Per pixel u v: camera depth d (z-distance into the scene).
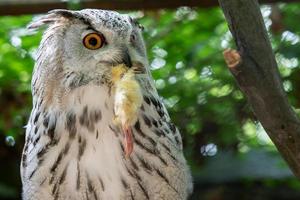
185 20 11.61
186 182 6.96
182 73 11.31
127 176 6.46
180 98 11.14
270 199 12.92
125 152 6.28
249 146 12.51
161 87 11.24
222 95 10.90
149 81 6.70
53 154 6.46
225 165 12.59
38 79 6.58
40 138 6.53
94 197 6.45
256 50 4.75
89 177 6.40
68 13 6.39
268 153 12.80
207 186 12.66
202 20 11.63
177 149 6.84
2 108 11.38
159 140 6.61
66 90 6.40
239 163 12.66
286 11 10.98
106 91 6.36
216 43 11.48
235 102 10.82
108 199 6.46
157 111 6.69
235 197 12.70
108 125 6.37
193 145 11.58
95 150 6.38
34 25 6.59
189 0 9.99
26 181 6.66
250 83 4.76
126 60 6.34
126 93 6.18
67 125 6.41
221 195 12.61
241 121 10.93
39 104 6.58
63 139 6.42
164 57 11.50
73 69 6.36
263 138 12.44
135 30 6.57
